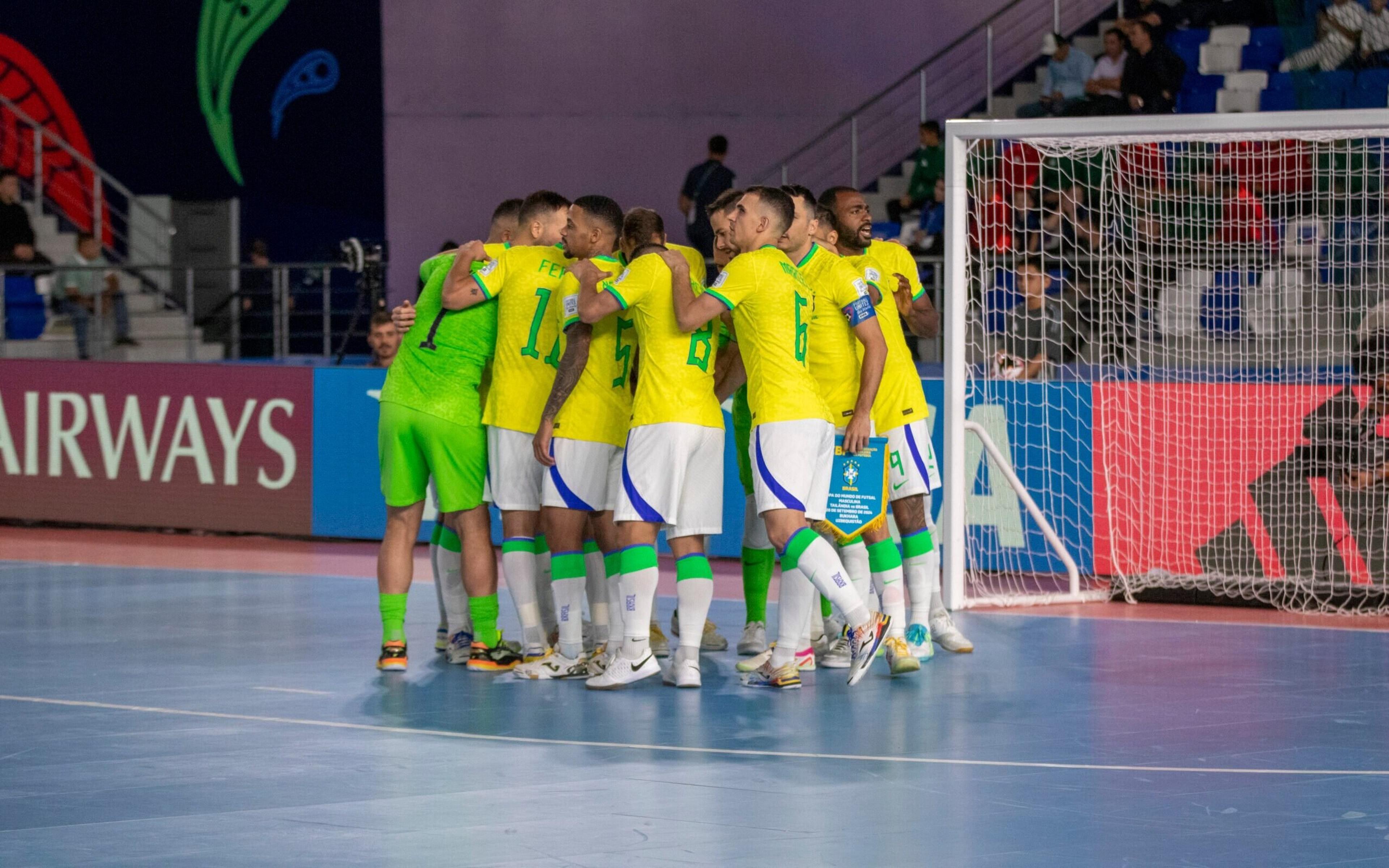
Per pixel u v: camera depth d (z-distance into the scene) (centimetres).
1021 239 2878
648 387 1439
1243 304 2562
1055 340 2597
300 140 4538
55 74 4616
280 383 2694
